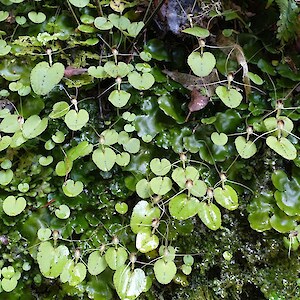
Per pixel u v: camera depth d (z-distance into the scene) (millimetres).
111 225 319
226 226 323
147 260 314
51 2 363
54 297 311
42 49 341
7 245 306
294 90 341
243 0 366
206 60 302
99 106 346
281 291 312
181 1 349
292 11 321
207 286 323
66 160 306
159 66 355
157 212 295
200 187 292
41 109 330
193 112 337
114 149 323
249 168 323
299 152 314
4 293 303
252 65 355
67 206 310
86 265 300
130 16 364
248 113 330
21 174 319
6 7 359
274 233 316
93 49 356
